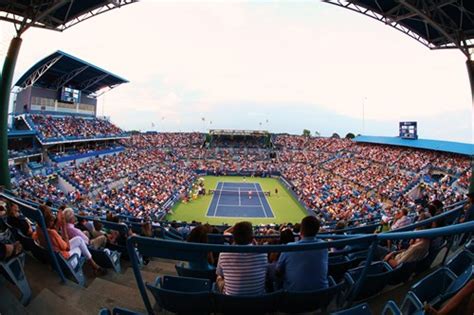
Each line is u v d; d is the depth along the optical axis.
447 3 14.40
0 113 14.19
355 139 70.38
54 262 4.99
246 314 3.69
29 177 33.47
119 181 42.28
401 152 53.34
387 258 5.68
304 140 81.81
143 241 3.17
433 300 3.53
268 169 64.75
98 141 59.41
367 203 31.03
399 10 17.33
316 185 44.91
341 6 18.58
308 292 3.65
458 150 41.25
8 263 4.22
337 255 5.94
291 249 2.99
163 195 37.00
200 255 3.16
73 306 4.40
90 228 8.73
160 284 4.23
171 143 79.44
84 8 17.34
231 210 36.28
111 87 66.00
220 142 83.81
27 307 4.24
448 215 5.59
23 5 14.43
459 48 15.70
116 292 5.05
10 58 14.37
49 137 41.22
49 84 50.91
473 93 15.62
